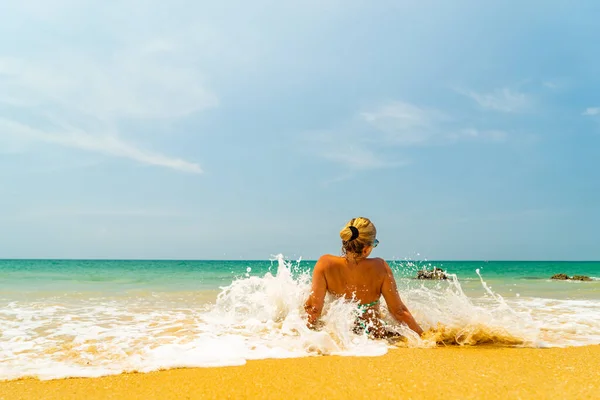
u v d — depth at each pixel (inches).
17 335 142.9
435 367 94.6
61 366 101.0
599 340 136.8
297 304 167.5
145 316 187.3
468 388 77.4
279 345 121.1
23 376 91.7
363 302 140.5
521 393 74.3
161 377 89.4
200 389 79.7
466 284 490.3
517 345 124.3
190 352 112.7
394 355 109.7
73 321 172.9
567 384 79.7
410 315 137.0
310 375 88.4
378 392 75.9
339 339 126.7
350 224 144.9
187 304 235.9
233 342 124.0
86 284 408.5
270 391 77.7
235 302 195.5
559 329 157.9
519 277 740.0
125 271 839.1
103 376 91.6
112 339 135.5
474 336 127.0
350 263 142.6
